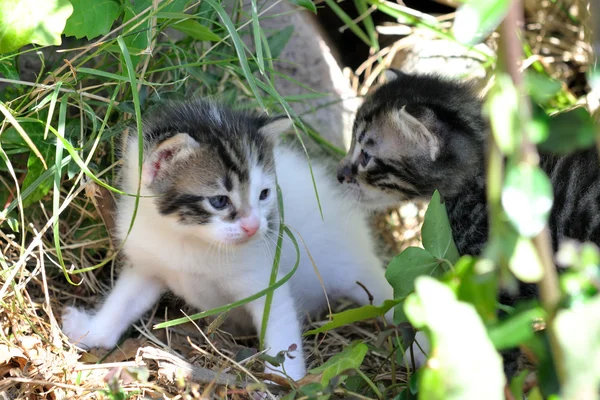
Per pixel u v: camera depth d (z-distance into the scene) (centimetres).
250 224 55
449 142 56
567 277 43
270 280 55
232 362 53
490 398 42
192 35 59
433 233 50
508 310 48
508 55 38
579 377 40
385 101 58
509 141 39
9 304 55
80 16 56
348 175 59
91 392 52
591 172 53
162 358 53
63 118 54
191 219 55
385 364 56
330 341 58
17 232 57
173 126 56
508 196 40
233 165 55
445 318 42
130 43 57
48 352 54
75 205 59
